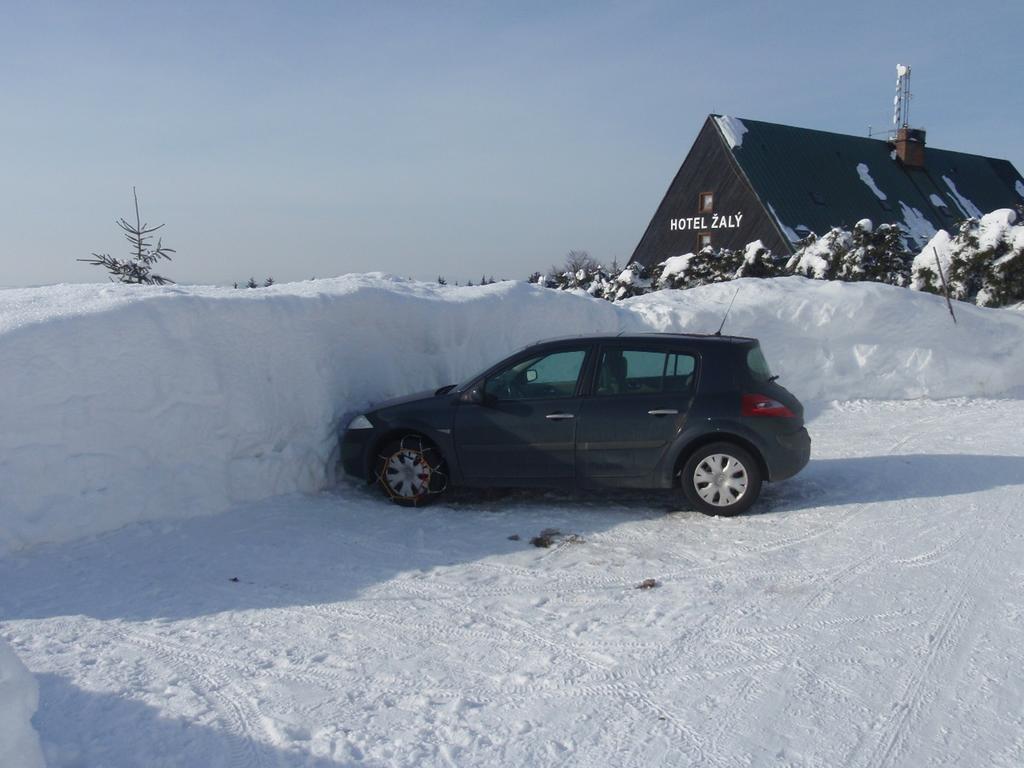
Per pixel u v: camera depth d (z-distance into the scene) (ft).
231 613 16.79
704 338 24.20
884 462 28.99
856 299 42.55
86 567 19.12
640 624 16.14
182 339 23.32
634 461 23.52
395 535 21.84
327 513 23.68
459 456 24.31
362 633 15.88
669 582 18.31
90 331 21.43
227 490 23.71
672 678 13.99
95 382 21.31
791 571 18.79
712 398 23.21
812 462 29.50
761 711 12.91
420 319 31.50
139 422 22.04
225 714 12.90
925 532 21.29
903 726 12.43
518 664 14.57
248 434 24.52
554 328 37.19
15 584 18.12
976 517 22.40
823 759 11.66
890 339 42.24
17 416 19.97
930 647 14.90
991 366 42.65
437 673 14.26
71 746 11.83
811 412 38.86
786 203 115.85
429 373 31.55
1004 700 13.09
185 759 11.68
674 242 126.11
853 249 65.72
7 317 21.22
